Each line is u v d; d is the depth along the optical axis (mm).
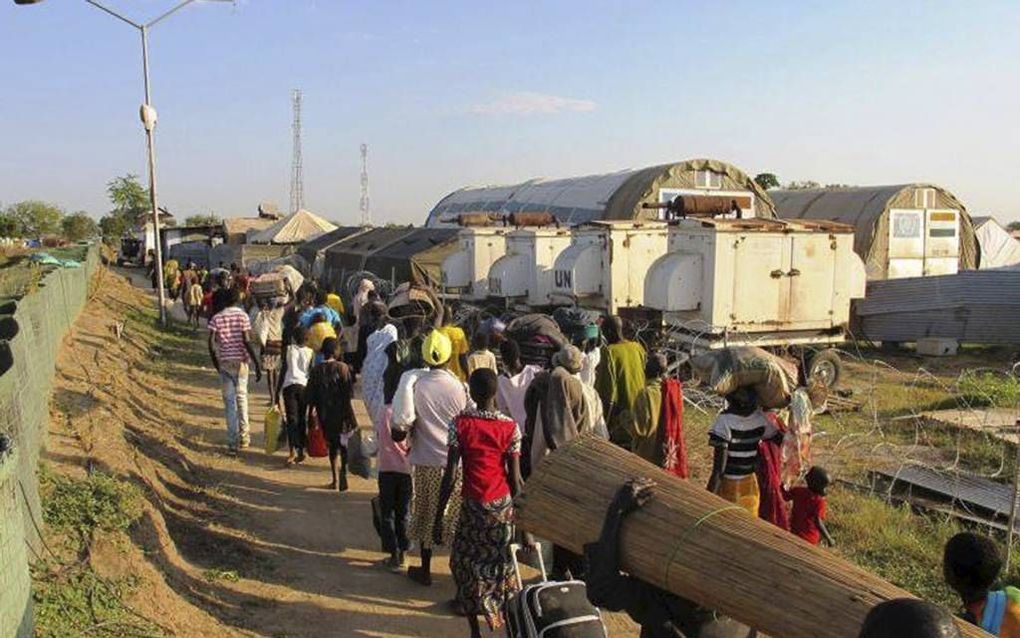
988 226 31156
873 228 24156
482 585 5719
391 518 7113
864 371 17344
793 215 27484
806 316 14398
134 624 5105
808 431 7320
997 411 12305
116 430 8969
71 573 5301
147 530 6449
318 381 9180
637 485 3730
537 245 17938
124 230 79812
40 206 83438
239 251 36219
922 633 1877
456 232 21641
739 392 6145
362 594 6695
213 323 10531
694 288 14164
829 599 3090
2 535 3760
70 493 6336
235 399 10633
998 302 18828
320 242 31094
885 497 8617
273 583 6781
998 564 3555
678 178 23297
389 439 7000
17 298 9891
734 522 3533
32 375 7094
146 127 22891
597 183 27203
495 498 5727
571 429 6367
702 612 3834
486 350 8578
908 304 19938
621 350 7273
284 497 9031
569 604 4738
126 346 16984
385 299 18141
